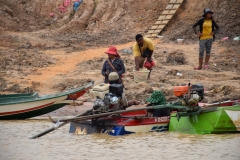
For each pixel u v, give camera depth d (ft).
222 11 272.72
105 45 257.75
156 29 269.03
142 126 128.06
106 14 295.89
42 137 127.13
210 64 213.25
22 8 310.45
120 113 128.16
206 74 197.57
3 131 135.44
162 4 289.74
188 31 263.49
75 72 206.08
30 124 146.20
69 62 223.92
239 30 257.14
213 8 276.62
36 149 113.80
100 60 223.10
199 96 125.59
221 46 238.68
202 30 203.31
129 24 284.82
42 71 208.44
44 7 311.68
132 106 139.85
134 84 183.52
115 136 125.29
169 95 169.99
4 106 150.20
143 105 138.92
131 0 296.51
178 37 258.16
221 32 257.34
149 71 186.09
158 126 130.21
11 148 115.14
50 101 153.48
